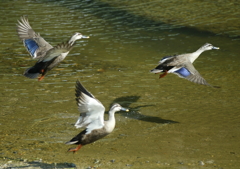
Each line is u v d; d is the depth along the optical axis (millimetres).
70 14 24734
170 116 12648
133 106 13438
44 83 15422
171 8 25953
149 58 18141
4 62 17531
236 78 15773
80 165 9266
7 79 15695
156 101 13828
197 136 11180
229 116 12484
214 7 25953
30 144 10672
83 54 18766
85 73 16469
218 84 15211
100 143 10820
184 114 12773
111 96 14203
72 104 13531
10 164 9242
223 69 16828
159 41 20438
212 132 11422
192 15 24406
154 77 16062
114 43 20188
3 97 13992
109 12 25203
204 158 9758
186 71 10812
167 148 10422
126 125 12031
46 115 12641
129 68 17000
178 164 9359
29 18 23656
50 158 9734
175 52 18812
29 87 14984
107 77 16016
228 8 25641
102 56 18469
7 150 10211
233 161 9539
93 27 22453
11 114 12664
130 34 21484
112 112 9289
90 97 8523
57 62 11109
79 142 8977
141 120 12391
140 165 9289
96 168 9062
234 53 18734
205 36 21047
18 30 11617
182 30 22031
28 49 11344
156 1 27734
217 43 20062
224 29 21984
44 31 21359
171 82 15625
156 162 9492
